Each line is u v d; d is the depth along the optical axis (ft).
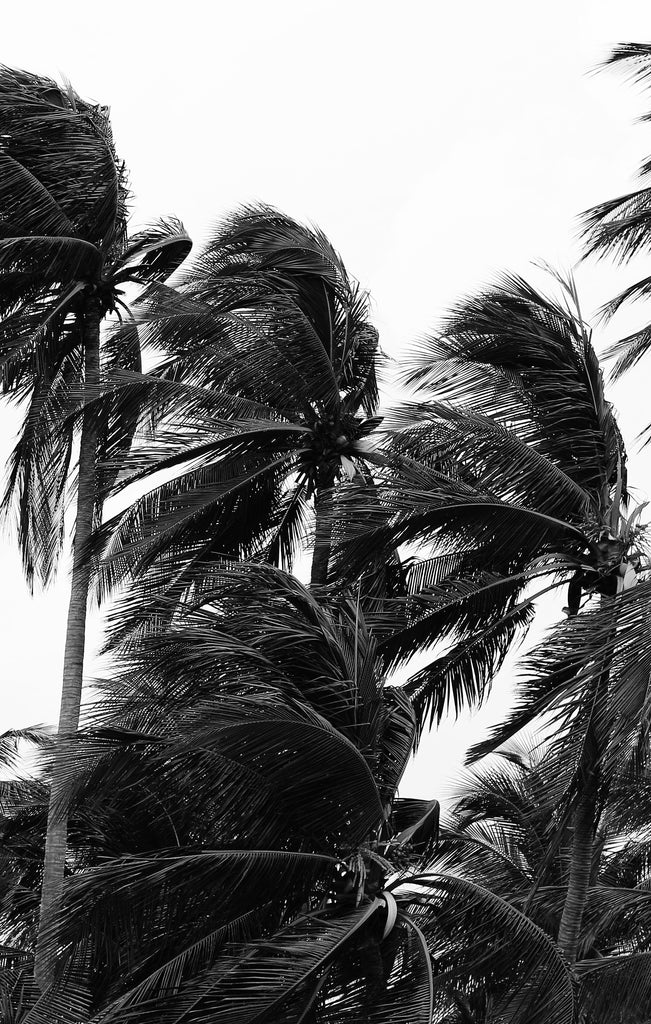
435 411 57.36
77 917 47.78
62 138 70.33
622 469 58.70
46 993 50.08
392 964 48.57
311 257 70.59
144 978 49.90
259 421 66.54
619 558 55.06
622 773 51.26
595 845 66.28
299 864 50.19
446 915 49.93
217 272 70.38
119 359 74.95
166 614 54.85
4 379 70.79
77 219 70.13
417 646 57.67
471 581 57.36
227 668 50.37
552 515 57.16
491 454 57.16
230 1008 45.44
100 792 50.01
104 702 49.49
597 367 59.26
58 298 70.69
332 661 53.01
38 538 74.79
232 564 54.24
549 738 50.34
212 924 49.73
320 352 69.05
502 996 51.44
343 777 50.19
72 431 71.10
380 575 61.36
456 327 60.18
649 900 61.52
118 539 65.31
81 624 67.87
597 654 47.73
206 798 49.98
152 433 65.77
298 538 71.72
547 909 62.39
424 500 55.57
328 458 68.64
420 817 54.90
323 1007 46.91
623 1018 51.55
